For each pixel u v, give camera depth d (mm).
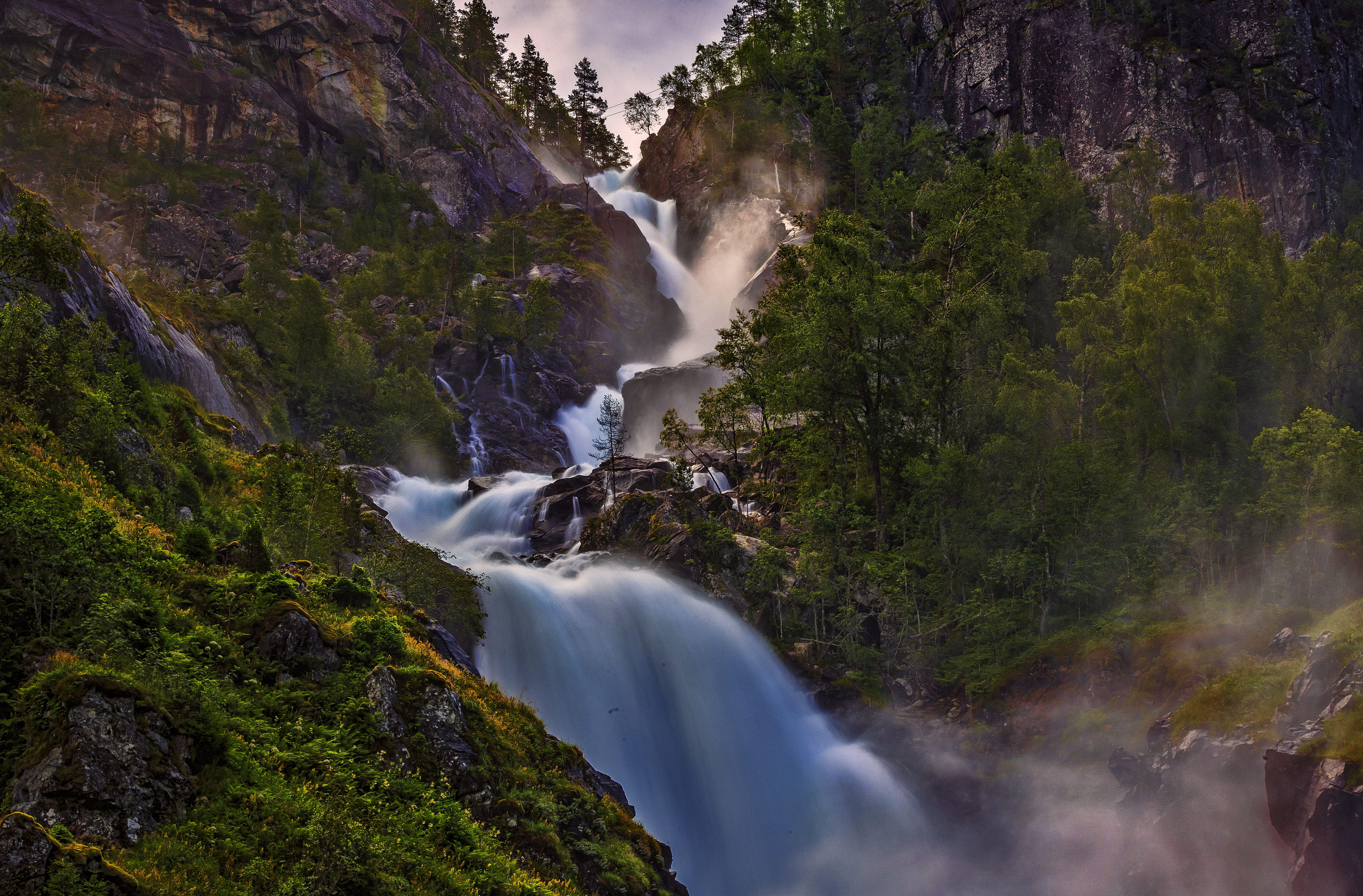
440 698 25266
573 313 146000
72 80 149500
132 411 45125
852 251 72562
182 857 17391
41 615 20906
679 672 53562
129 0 156375
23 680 19359
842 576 62219
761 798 50531
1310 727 35938
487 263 159875
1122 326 74125
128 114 152875
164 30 159000
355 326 124438
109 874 15773
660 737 50781
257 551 28297
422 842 21328
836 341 68188
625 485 78750
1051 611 59188
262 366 96625
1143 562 58219
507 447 114500
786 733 53688
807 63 193250
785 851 48844
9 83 142500
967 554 61375
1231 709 41656
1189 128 156000
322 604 29125
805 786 51406
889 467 68375
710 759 51219
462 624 44156
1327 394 71812
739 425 82750
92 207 132750
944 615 60594
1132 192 122188
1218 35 165125
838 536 61531
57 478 30594
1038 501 61875
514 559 60188
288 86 171875
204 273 133500
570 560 59219
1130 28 167375
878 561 61188
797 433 75500
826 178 171250
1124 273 78500
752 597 60250
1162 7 170000
